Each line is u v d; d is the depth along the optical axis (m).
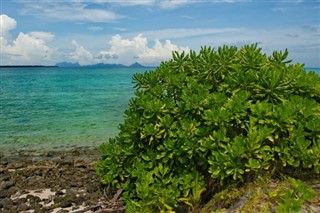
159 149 6.16
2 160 13.08
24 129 18.95
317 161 5.34
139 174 6.27
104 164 7.70
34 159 13.23
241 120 5.80
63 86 55.59
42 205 8.11
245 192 5.26
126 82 68.19
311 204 4.75
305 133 5.59
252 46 6.70
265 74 5.96
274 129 5.45
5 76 94.25
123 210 7.02
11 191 8.95
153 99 6.45
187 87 6.44
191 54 6.98
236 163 5.33
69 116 23.50
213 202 5.49
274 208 4.72
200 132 5.75
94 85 58.59
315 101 6.01
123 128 7.11
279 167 5.66
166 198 5.55
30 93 42.06
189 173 5.95
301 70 6.35
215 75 6.61
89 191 8.77
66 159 13.07
